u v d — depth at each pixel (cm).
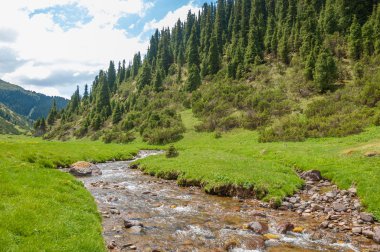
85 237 1192
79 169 3500
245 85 11281
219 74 13888
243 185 2394
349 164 2888
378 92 7000
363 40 10281
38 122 19338
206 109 10644
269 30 14638
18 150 3934
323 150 4088
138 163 4216
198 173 2880
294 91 9675
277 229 1608
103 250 1151
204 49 17238
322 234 1556
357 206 1953
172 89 15312
